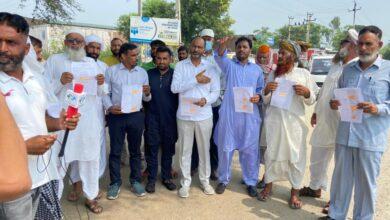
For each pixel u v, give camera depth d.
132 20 12.11
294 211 4.23
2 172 1.01
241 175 5.52
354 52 3.97
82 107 3.82
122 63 4.47
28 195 2.09
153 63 5.54
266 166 4.46
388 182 5.11
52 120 2.41
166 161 4.85
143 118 4.51
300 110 4.28
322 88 4.34
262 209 4.27
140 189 4.57
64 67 3.91
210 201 4.47
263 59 5.46
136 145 4.56
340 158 3.73
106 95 4.43
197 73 4.45
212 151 5.23
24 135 2.09
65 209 4.15
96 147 4.01
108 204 4.32
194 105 4.41
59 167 3.61
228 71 4.65
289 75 4.27
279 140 4.29
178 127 4.58
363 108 3.34
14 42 1.99
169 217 4.02
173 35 12.39
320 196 4.65
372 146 3.46
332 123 4.24
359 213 3.73
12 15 2.01
